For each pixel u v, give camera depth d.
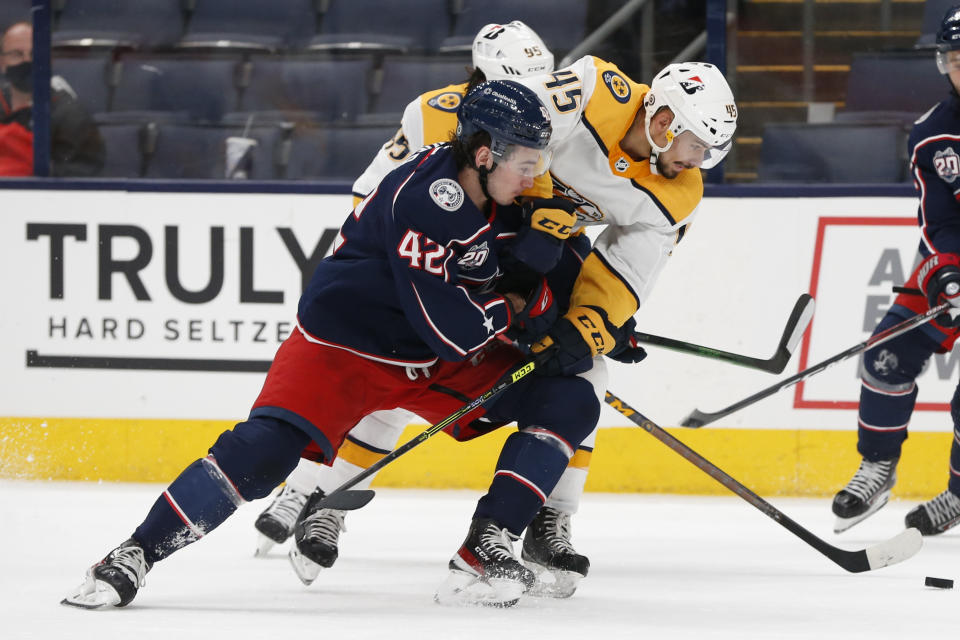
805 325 12.76
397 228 10.21
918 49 18.92
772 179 19.33
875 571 13.33
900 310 15.86
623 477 19.22
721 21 18.97
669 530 16.19
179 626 9.73
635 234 11.80
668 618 10.47
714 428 19.00
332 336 10.66
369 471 11.28
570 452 11.05
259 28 19.92
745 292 18.92
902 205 18.67
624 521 16.84
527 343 11.21
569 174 11.62
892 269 18.73
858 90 19.11
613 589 12.15
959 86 14.73
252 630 9.59
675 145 11.30
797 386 18.88
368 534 15.70
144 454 19.31
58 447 19.44
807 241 18.83
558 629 9.84
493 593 10.80
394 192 10.34
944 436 18.77
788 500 18.67
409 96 19.80
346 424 10.76
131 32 19.78
